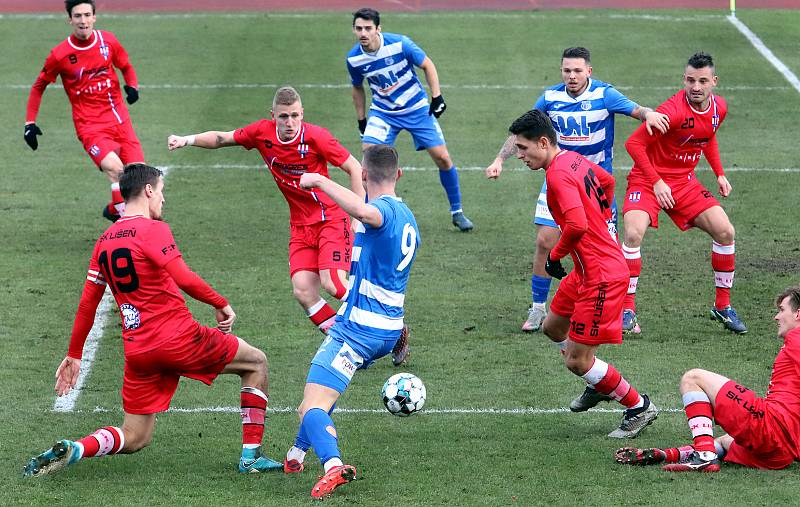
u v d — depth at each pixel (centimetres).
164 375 2523
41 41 7706
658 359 3334
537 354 3409
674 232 4644
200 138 3161
